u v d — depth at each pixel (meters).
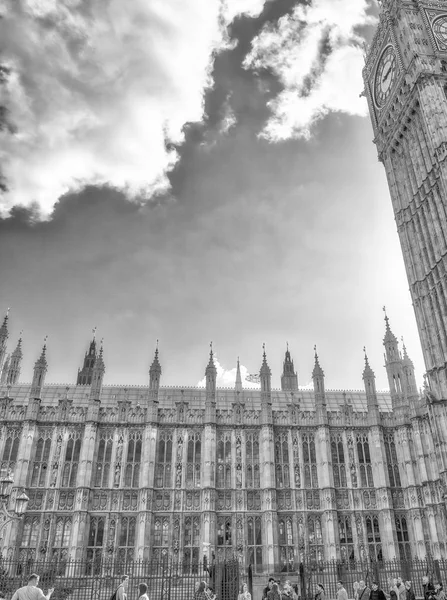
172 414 54.88
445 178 47.12
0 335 63.25
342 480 53.50
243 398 61.66
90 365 69.50
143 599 17.08
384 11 61.47
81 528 47.78
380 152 62.16
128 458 52.50
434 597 23.61
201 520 49.97
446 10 58.09
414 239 53.50
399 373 57.66
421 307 50.62
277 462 53.81
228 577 34.19
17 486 48.72
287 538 50.31
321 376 57.75
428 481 50.59
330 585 39.06
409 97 54.22
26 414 52.16
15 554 46.22
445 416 44.41
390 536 50.41
